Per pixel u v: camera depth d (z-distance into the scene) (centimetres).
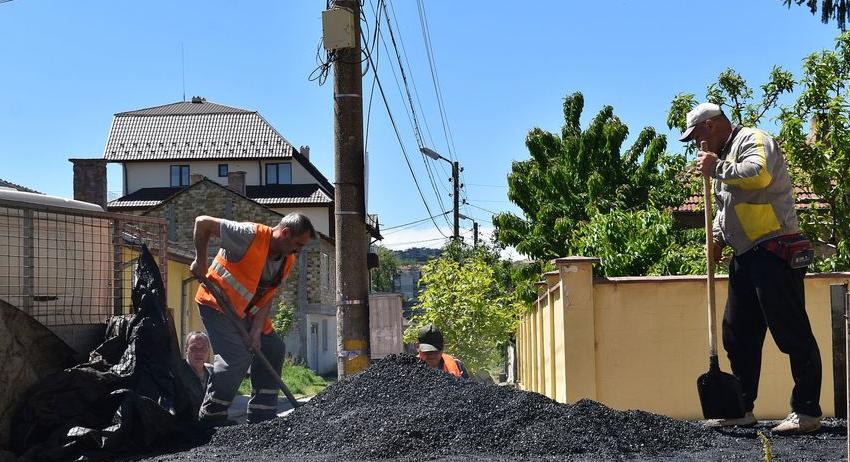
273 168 5941
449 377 556
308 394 2412
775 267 525
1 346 524
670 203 2031
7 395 526
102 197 2911
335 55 849
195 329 2455
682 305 834
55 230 670
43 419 528
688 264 1348
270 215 4662
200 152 5944
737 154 536
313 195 5644
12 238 629
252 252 582
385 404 526
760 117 1486
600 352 838
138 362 573
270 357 634
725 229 550
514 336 2475
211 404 582
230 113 6191
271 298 616
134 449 520
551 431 475
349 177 843
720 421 549
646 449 470
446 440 469
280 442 500
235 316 581
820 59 1359
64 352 568
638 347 835
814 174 1312
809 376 526
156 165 5997
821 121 1356
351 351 831
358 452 459
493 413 493
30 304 640
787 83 1470
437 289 1655
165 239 793
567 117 2339
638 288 838
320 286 4553
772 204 529
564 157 2248
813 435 524
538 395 523
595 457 451
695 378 830
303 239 599
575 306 836
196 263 587
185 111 6288
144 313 593
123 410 518
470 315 1630
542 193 2188
